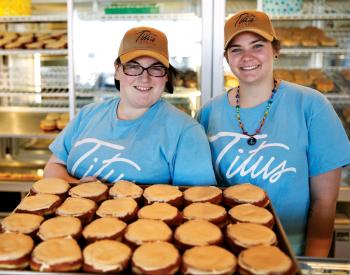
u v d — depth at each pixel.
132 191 1.03
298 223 1.22
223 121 1.29
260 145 1.20
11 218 0.88
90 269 0.71
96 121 1.31
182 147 1.18
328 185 1.23
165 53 1.18
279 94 1.25
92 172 1.21
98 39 2.48
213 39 2.19
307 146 1.22
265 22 1.18
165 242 0.79
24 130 2.60
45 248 0.75
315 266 0.87
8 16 2.40
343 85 2.39
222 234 0.84
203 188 1.05
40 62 2.68
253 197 0.97
